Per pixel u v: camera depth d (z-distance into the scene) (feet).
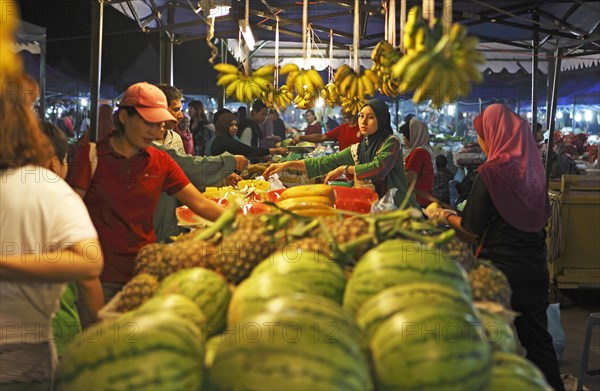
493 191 12.52
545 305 13.21
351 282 5.44
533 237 12.89
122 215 10.91
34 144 7.12
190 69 40.88
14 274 6.78
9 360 7.33
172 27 28.86
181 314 5.28
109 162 10.95
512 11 26.05
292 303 4.60
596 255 24.57
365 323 4.86
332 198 11.76
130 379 4.37
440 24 7.04
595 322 15.52
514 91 48.08
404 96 46.52
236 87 12.02
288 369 4.06
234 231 6.79
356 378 4.19
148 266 6.56
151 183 11.13
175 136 16.85
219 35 33.40
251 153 22.63
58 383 4.58
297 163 18.31
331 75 27.09
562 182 24.43
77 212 7.20
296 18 29.01
